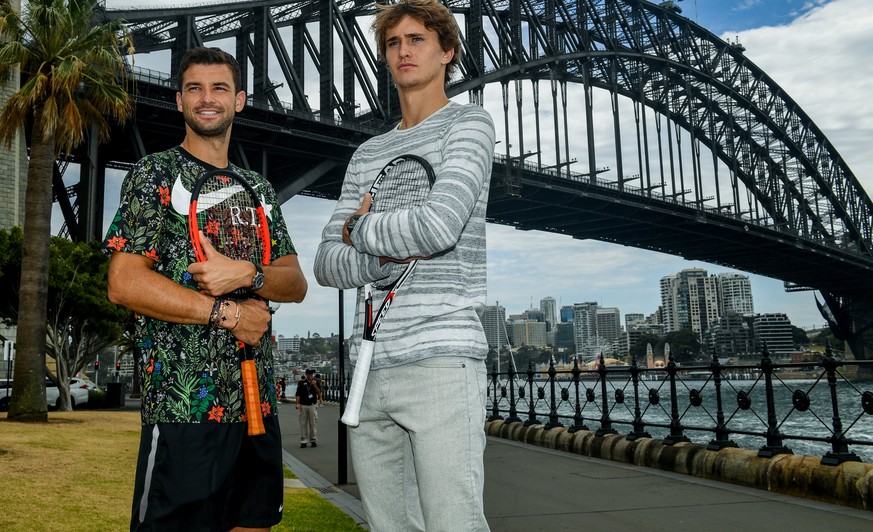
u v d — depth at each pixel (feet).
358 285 7.09
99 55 56.90
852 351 400.06
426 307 6.70
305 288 8.84
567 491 23.13
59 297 87.61
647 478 25.38
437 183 6.61
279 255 8.92
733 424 66.54
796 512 18.49
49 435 39.34
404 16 7.64
